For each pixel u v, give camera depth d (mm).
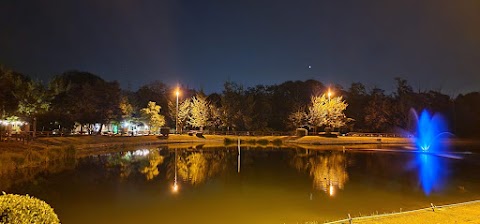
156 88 79250
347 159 31734
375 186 18094
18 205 5230
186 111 66625
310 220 11492
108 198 15008
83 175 21594
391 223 9180
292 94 77375
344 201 14500
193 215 12188
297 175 21906
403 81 68375
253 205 13734
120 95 55406
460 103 70250
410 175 22109
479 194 16109
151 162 28812
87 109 49656
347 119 62938
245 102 67062
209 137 60094
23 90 35719
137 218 11773
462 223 9172
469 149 43281
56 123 48125
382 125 66750
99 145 42156
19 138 32969
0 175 21344
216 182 19188
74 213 12469
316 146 48594
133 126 64062
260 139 56500
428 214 10141
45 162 27062
